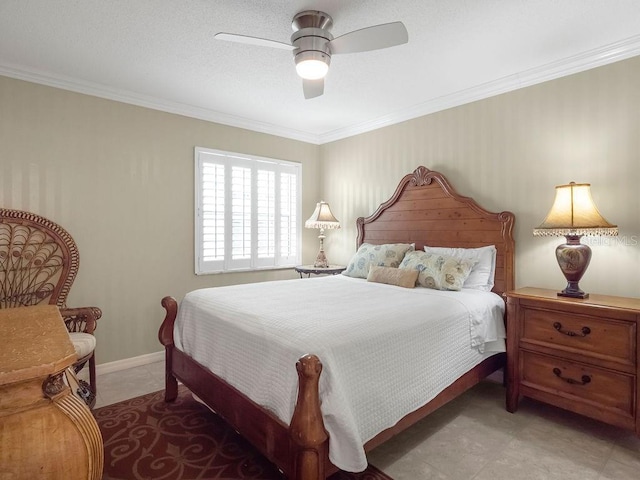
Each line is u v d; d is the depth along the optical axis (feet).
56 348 3.34
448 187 10.97
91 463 3.20
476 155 10.54
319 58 6.80
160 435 7.18
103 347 10.52
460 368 7.42
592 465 6.25
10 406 2.88
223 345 6.73
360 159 14.11
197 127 12.32
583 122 8.55
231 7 6.62
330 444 4.80
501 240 9.77
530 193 9.45
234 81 9.97
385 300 7.84
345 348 5.34
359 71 9.34
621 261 8.04
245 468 6.17
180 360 8.15
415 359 6.33
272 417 5.30
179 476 5.95
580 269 7.60
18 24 7.19
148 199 11.29
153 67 9.12
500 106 10.02
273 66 9.05
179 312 8.58
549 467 6.20
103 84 10.18
